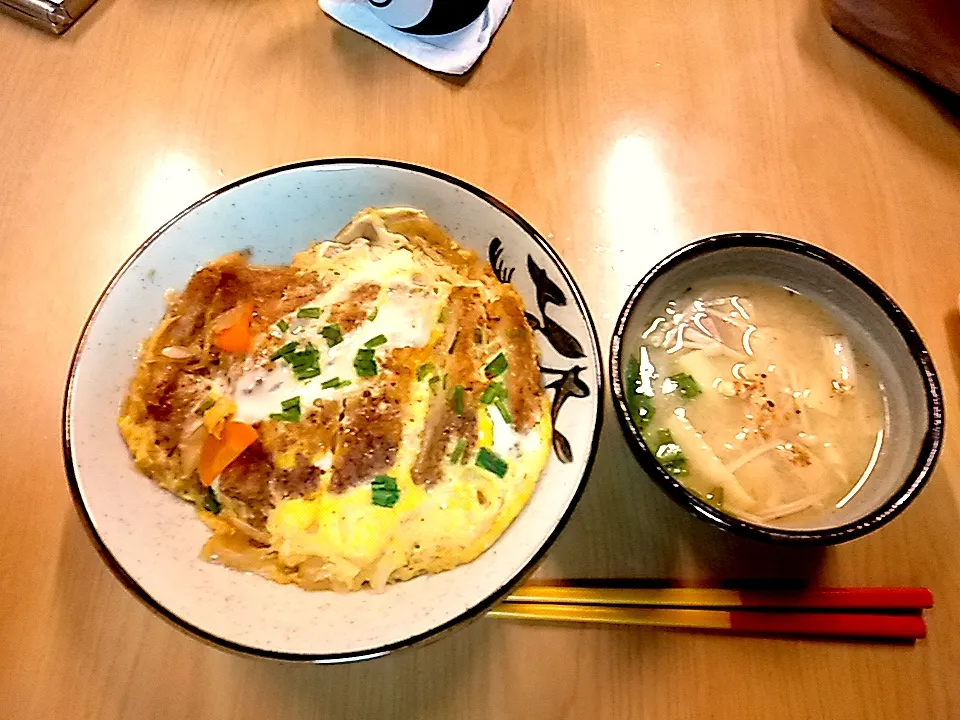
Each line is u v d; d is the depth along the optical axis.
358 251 0.34
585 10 0.44
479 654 0.30
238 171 0.40
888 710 0.29
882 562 0.31
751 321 0.33
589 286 0.37
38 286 0.37
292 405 0.32
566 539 0.31
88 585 0.31
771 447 0.31
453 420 0.31
